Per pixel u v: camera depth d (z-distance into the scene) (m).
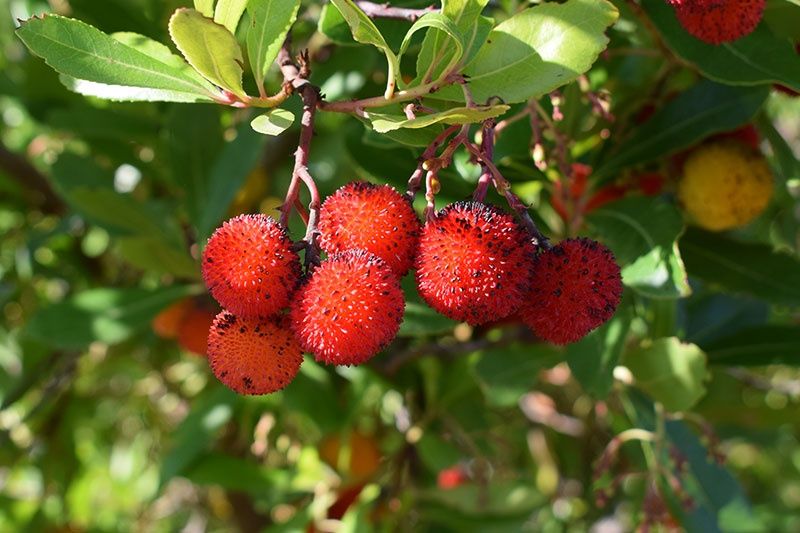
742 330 0.33
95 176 0.37
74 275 0.47
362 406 0.37
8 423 0.48
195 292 0.36
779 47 0.25
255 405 0.38
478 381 0.32
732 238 0.31
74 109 0.38
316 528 0.36
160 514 0.57
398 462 0.36
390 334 0.21
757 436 0.45
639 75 0.34
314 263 0.21
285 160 0.44
